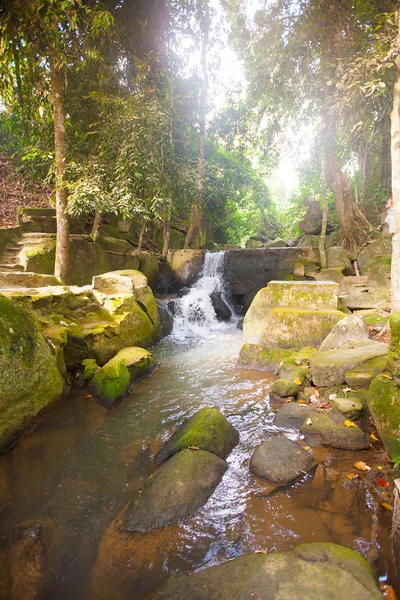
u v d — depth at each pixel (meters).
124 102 6.50
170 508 2.18
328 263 8.18
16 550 1.94
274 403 3.78
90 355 4.45
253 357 4.96
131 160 6.45
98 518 2.21
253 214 18.44
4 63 5.15
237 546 1.92
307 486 2.38
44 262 6.97
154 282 10.31
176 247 12.55
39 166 8.52
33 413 3.12
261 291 5.71
